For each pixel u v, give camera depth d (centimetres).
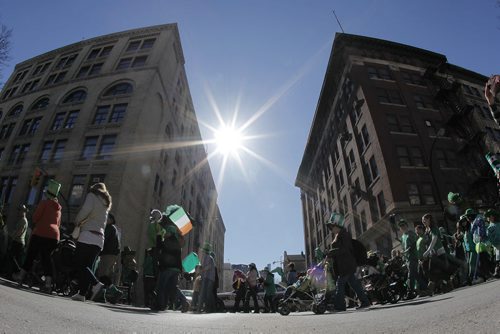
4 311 201
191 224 678
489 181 2514
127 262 1033
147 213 2561
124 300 1155
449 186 2586
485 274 802
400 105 2911
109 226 764
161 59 3019
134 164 2483
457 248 977
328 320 316
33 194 2539
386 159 2586
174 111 3381
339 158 3578
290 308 691
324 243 4228
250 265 1120
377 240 2706
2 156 2845
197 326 276
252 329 258
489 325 175
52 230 591
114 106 2742
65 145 2659
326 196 4134
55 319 216
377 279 821
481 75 3469
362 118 2977
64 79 3122
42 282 684
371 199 2806
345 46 3256
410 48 3316
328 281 618
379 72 3147
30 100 3125
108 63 3086
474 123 2950
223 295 1417
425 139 2759
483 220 811
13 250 754
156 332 224
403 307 424
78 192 2400
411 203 2466
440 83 3177
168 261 633
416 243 764
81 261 498
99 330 204
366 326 238
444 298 477
